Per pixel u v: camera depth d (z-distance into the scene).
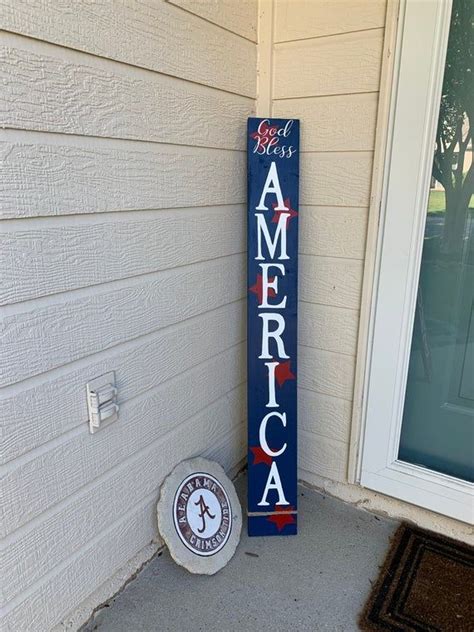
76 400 1.15
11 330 0.97
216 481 1.62
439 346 1.57
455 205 1.43
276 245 1.57
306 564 1.53
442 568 1.51
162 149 1.27
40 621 1.16
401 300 1.53
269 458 1.64
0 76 0.87
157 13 1.18
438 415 1.62
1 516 1.02
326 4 1.43
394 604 1.38
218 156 1.49
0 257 0.93
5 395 0.98
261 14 1.54
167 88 1.25
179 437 1.55
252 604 1.38
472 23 1.29
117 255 1.19
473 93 1.33
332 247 1.61
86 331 1.15
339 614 1.35
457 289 1.50
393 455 1.68
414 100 1.36
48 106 0.97
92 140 1.08
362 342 1.63
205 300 1.55
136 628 1.30
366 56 1.41
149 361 1.37
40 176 0.98
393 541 1.63
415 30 1.32
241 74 1.52
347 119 1.48
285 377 1.62
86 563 1.27
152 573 1.48
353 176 1.52
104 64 1.07
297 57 1.52
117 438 1.30
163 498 1.47
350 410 1.72
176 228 1.37
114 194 1.15
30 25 0.91
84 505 1.23
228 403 1.79
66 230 1.05
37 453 1.08
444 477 1.62
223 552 1.53
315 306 1.70
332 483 1.84
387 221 1.49
